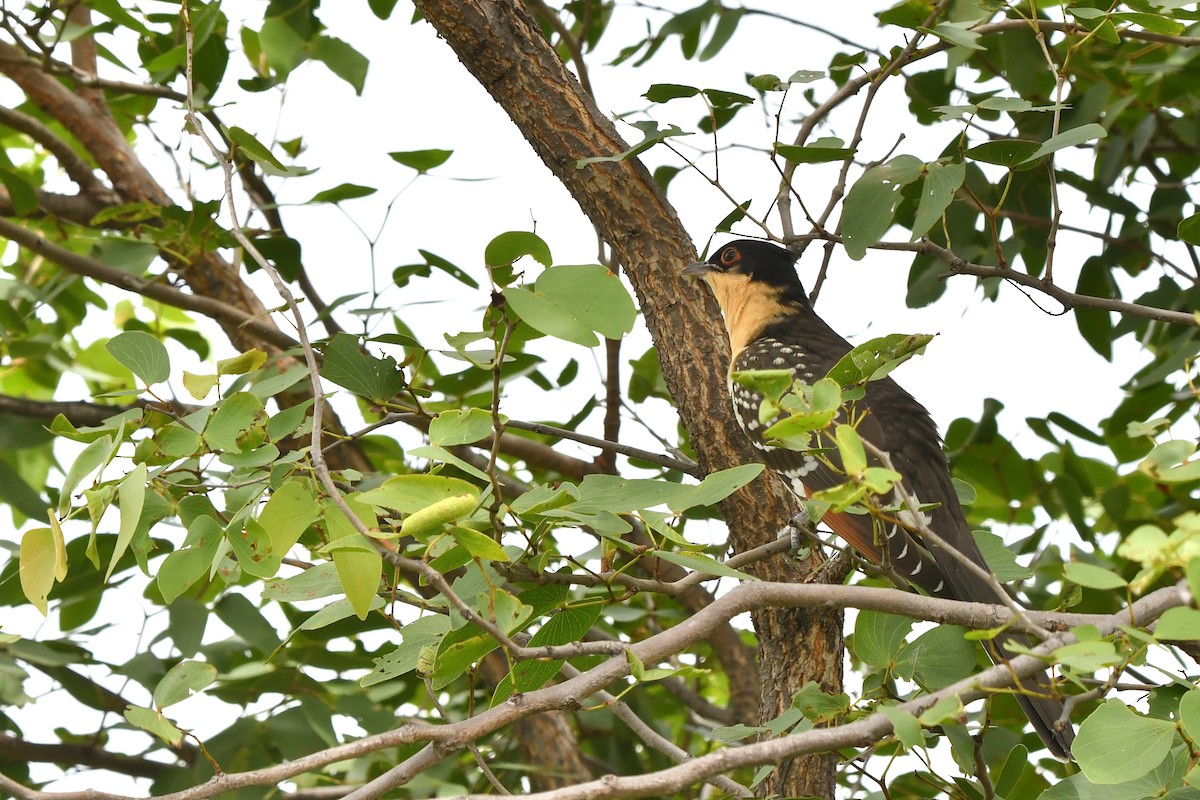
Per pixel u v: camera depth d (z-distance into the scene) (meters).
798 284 13.06
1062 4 8.80
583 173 10.04
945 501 10.50
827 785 9.23
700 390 10.09
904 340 6.89
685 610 13.48
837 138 8.88
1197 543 5.35
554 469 13.36
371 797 5.82
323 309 11.87
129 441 7.32
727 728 7.77
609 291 6.38
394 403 8.66
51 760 11.48
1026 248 12.55
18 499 12.18
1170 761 6.35
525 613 6.18
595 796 5.29
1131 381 12.66
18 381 15.52
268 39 12.58
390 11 12.98
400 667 7.12
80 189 14.34
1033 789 9.45
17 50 13.26
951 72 11.37
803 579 9.55
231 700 10.84
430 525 5.49
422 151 11.15
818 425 5.73
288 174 9.52
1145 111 12.84
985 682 6.05
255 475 7.64
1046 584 12.26
